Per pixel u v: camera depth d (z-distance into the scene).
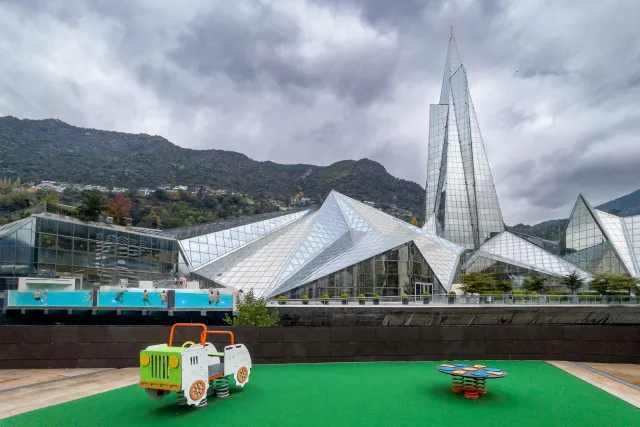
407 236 65.44
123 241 57.31
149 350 15.45
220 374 17.31
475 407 16.23
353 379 20.80
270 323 32.25
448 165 132.88
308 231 69.75
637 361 26.28
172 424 14.06
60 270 48.88
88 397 17.36
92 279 52.50
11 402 16.66
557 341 26.78
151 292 34.81
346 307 40.47
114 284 55.25
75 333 23.84
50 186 173.12
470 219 130.00
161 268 62.81
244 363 18.86
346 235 71.56
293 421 14.41
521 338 26.70
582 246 96.38
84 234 52.03
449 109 138.12
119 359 23.88
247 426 13.91
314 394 17.94
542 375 22.42
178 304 35.41
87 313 35.34
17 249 46.06
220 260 69.00
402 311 40.53
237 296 38.75
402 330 25.94
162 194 176.88
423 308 40.44
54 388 18.97
